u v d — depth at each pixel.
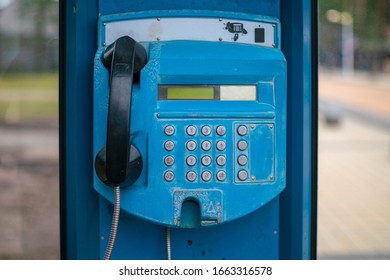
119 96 1.35
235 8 1.57
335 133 9.15
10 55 4.92
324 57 6.00
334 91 13.77
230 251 1.61
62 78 1.62
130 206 1.43
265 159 1.46
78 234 1.60
